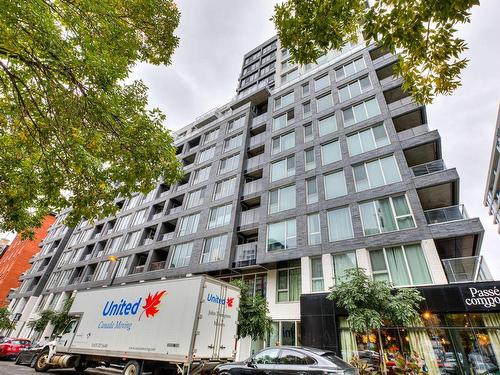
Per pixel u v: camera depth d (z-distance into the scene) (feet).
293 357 23.35
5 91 16.69
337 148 62.08
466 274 36.83
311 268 51.49
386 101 65.87
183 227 84.28
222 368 26.18
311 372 21.49
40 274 134.62
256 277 62.23
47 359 40.78
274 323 51.70
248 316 44.86
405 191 47.65
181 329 26.66
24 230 27.58
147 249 89.86
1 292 150.71
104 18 17.58
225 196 79.05
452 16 12.50
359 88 67.46
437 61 14.66
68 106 16.67
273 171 71.31
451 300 34.78
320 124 69.51
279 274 57.82
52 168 17.80
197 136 110.11
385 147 54.29
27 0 12.50
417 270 41.37
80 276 111.75
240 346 53.98
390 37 14.05
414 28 13.44
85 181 19.83
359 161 56.24
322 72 79.30
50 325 85.05
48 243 153.69
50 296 116.57
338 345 39.65
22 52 14.14
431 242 41.39
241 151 84.23
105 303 36.17
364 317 32.53
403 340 36.14
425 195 49.98
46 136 17.03
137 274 85.15
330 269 48.44
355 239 48.55
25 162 19.52
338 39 16.62
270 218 62.64
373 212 49.75
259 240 61.46
